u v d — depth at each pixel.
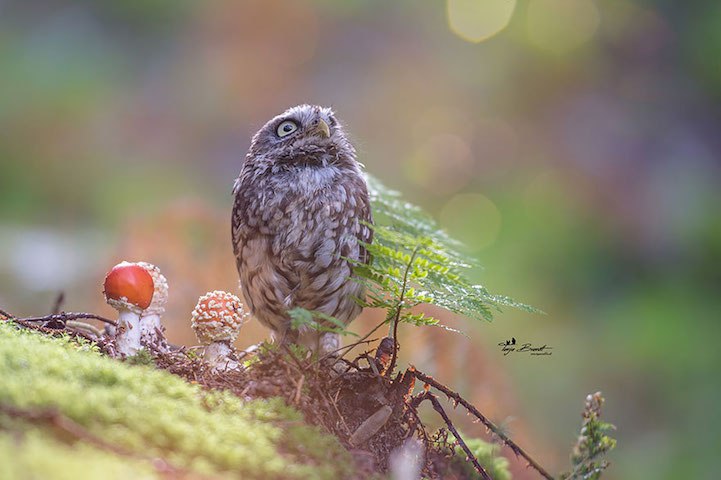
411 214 6.38
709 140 22.27
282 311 5.89
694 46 23.39
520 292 16.88
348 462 3.97
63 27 22.81
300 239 5.72
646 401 14.01
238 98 22.78
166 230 9.00
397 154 22.41
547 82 23.17
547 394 12.78
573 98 23.06
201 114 22.36
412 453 4.53
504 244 18.62
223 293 4.86
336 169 5.93
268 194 5.79
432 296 4.82
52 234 15.31
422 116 22.86
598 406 4.86
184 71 22.88
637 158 21.56
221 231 9.05
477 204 20.56
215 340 4.86
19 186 19.39
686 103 22.92
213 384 4.42
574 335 15.39
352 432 4.52
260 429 3.84
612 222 19.75
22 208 18.77
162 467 3.30
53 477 2.98
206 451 3.47
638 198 20.27
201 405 4.01
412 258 4.60
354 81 23.22
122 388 3.74
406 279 4.66
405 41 23.70
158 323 5.01
